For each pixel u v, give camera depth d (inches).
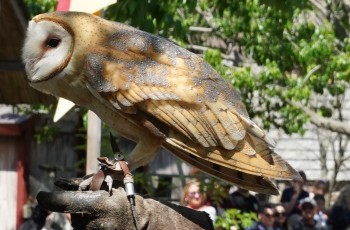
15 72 442.0
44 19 220.5
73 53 218.5
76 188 222.8
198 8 649.0
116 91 217.0
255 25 621.3
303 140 936.3
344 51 659.4
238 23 622.2
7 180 583.2
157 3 509.7
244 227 565.0
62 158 717.9
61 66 218.8
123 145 581.3
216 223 545.3
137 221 215.6
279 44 623.5
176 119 217.2
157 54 220.1
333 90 666.2
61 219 548.1
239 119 219.5
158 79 217.9
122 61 218.2
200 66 221.3
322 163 895.7
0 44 427.8
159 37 224.1
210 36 650.2
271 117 649.0
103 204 213.8
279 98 637.3
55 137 687.1
